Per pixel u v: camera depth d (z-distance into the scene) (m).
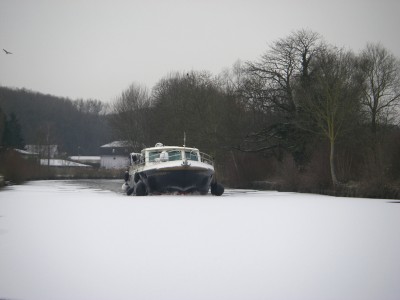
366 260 10.08
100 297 7.77
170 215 18.45
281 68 45.28
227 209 21.11
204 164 31.73
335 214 18.92
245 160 51.44
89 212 19.77
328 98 35.41
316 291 8.04
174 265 9.66
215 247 11.45
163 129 66.69
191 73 69.62
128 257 10.36
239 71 67.62
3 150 62.38
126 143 84.69
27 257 10.38
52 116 174.88
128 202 25.31
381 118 42.97
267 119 50.25
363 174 33.50
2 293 7.96
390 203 24.89
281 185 42.28
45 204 24.31
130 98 85.06
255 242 12.10
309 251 10.97
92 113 188.88
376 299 7.67
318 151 38.56
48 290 8.11
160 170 30.56
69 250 11.10
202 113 56.38
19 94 176.62
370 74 46.75
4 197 30.69
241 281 8.58
